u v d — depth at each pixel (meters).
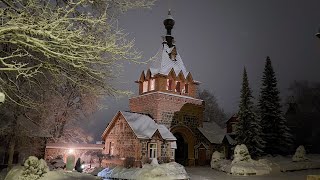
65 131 37.44
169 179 22.61
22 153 25.33
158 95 36.25
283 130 39.88
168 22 42.62
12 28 7.62
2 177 18.92
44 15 8.61
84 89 10.81
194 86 41.09
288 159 35.06
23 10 8.75
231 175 27.47
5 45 11.35
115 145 34.91
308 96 57.12
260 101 41.44
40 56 10.91
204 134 39.53
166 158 32.97
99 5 10.71
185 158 38.31
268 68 42.06
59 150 35.12
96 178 19.52
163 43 41.78
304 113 51.88
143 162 30.41
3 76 11.45
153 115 36.34
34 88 13.53
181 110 38.12
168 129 36.22
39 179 16.86
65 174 18.86
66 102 33.62
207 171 31.41
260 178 24.80
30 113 22.22
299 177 25.22
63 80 10.67
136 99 39.84
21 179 16.44
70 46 8.66
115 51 9.00
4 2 9.33
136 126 33.06
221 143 40.06
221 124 73.12
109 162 34.16
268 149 39.31
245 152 30.50
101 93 10.69
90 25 10.13
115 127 35.62
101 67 10.54
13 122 21.00
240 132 37.72
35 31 7.93
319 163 33.19
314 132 50.44
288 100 57.56
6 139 23.41
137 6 10.45
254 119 37.53
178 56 41.78
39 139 26.34
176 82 39.72
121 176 24.11
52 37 8.09
